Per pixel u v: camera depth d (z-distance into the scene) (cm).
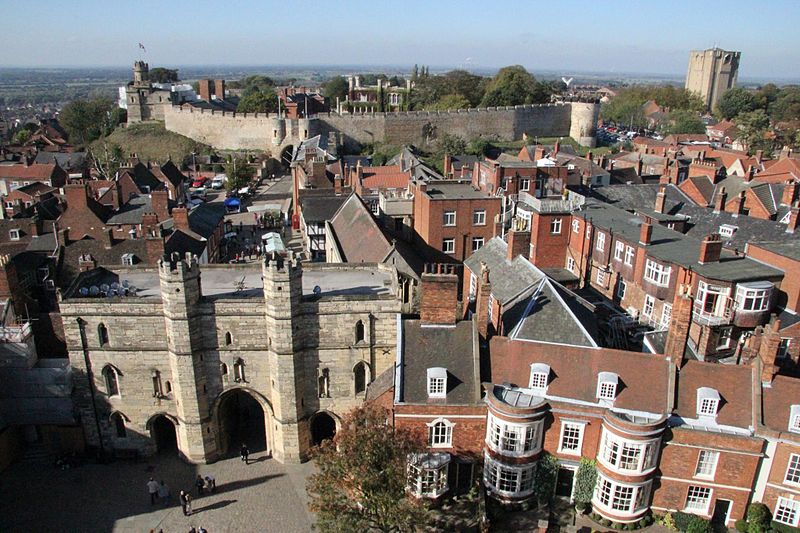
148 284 5238
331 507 3762
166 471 5000
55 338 5559
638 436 3962
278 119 16938
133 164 13050
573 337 4566
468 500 4475
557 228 7212
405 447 3934
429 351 4528
